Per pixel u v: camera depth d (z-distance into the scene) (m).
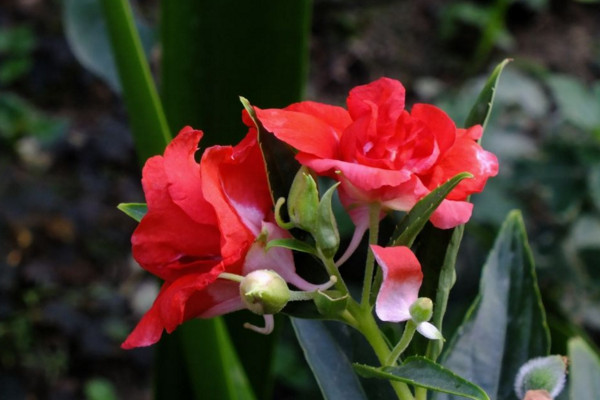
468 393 0.39
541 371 0.43
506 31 1.50
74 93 1.34
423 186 0.40
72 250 1.12
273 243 0.40
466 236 0.95
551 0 1.54
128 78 0.48
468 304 0.72
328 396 0.45
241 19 0.51
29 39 1.33
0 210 1.13
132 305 1.08
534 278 0.46
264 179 0.40
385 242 0.43
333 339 0.45
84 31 0.61
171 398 0.56
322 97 1.37
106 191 1.20
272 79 0.52
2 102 1.20
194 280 0.39
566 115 0.83
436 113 0.40
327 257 0.40
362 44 1.46
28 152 1.23
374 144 0.40
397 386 0.41
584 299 0.92
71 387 1.01
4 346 1.02
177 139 0.39
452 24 1.47
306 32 0.51
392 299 0.39
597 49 1.46
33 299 1.06
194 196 0.39
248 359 0.55
